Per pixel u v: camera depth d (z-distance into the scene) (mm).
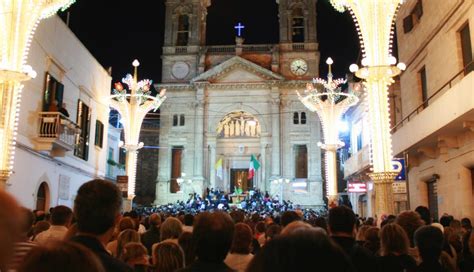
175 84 51500
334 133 27188
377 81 14391
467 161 15750
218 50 52906
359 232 8781
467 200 15953
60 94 22703
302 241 2072
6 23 14430
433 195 20172
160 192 49844
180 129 51062
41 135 20500
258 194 44656
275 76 50156
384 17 14461
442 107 14914
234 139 55344
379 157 14148
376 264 5031
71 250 2000
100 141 29797
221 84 50875
